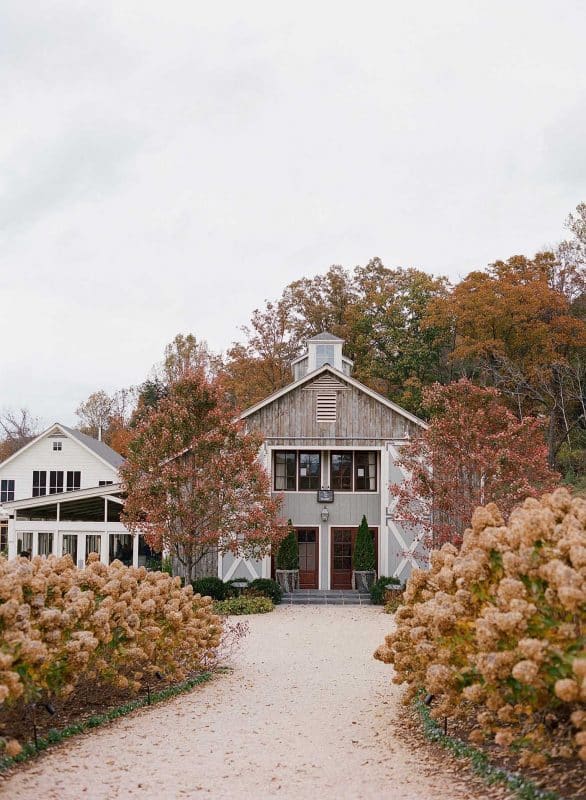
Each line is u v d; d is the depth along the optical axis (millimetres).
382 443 28250
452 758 8336
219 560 27625
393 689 12969
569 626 6496
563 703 6824
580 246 43969
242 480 24219
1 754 8164
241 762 8469
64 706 10867
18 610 8281
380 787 7496
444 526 22344
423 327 44906
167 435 23703
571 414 41281
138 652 10961
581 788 6715
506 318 40094
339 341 33938
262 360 50031
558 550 7172
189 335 62469
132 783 7664
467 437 22109
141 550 33375
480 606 8195
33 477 39406
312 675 14328
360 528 27797
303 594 26984
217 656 16188
